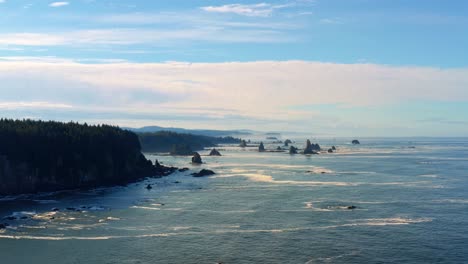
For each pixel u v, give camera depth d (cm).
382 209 12188
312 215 11525
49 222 11094
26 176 16500
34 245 9206
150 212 12200
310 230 10088
